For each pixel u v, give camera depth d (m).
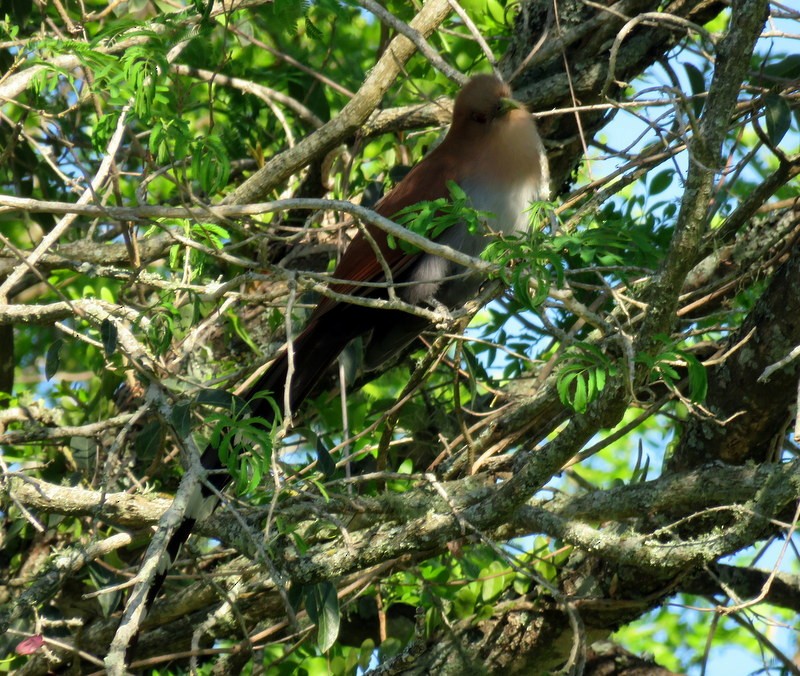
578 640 6.96
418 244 5.88
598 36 9.34
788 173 7.92
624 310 6.75
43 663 8.34
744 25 5.61
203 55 10.73
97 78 6.60
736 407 7.58
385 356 9.28
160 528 5.62
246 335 9.27
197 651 7.11
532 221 6.76
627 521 7.80
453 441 8.75
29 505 7.62
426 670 8.61
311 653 9.44
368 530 7.45
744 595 8.91
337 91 10.82
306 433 8.48
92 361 9.40
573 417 6.23
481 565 8.71
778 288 7.35
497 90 9.05
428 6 9.11
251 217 8.65
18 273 7.50
